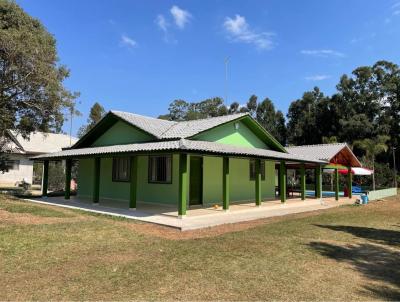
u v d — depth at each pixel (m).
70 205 15.12
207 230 9.84
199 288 5.07
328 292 5.01
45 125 20.91
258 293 4.91
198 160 15.62
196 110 62.88
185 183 11.48
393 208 17.56
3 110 18.59
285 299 4.72
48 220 10.72
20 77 17.83
